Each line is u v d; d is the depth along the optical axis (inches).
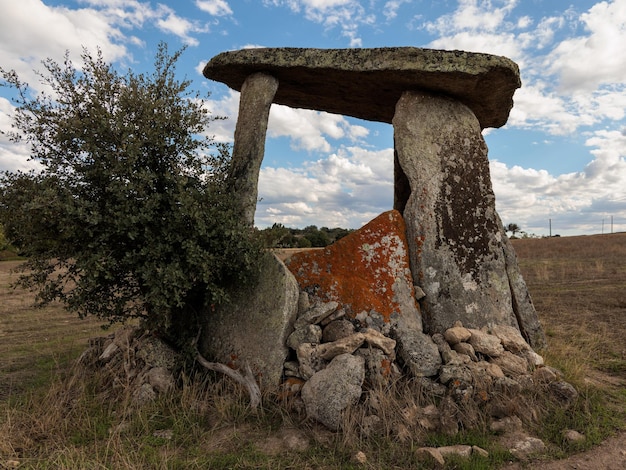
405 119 230.7
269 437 144.5
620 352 231.1
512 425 147.4
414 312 201.2
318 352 172.1
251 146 215.6
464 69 210.2
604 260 699.4
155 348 180.5
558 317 309.7
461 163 227.3
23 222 165.2
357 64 216.4
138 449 135.3
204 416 156.6
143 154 173.6
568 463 129.4
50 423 148.9
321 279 202.1
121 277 179.3
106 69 182.5
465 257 216.1
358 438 138.1
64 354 243.8
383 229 210.5
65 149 174.2
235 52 223.3
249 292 191.2
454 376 161.6
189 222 174.6
